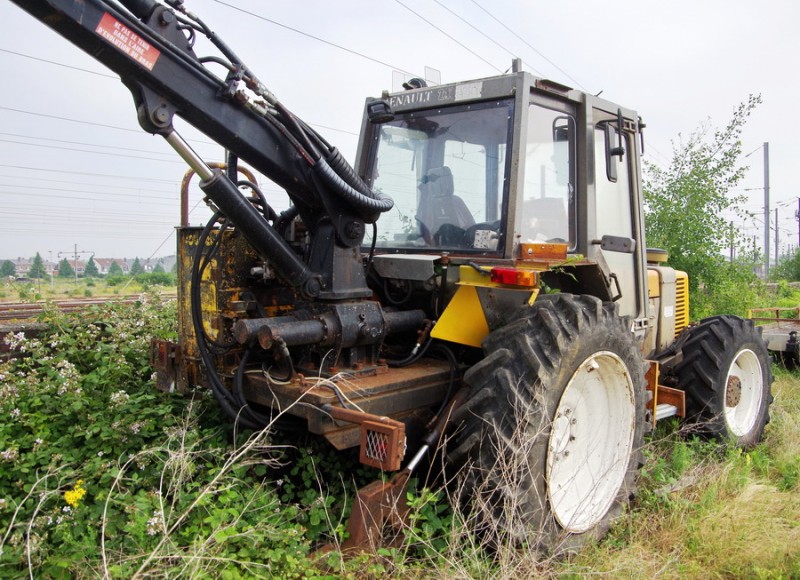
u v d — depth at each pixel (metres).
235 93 2.75
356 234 3.20
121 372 4.02
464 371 3.45
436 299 3.61
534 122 3.67
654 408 4.31
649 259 5.43
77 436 3.31
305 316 3.18
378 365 3.36
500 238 3.51
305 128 3.04
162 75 2.62
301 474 3.43
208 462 3.14
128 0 2.58
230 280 3.47
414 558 2.86
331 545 2.81
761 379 5.33
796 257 30.12
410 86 4.26
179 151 2.78
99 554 2.58
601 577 2.95
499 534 2.83
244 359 3.23
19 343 4.07
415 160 3.96
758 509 3.68
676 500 3.74
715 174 9.28
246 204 2.95
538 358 2.95
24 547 2.54
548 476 3.01
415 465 3.03
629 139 4.66
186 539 2.68
